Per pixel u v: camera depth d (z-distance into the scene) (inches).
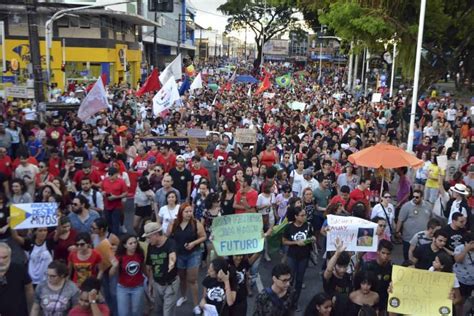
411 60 866.1
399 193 452.1
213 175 496.7
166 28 2925.7
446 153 509.0
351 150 593.6
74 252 269.9
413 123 679.7
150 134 685.9
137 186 419.5
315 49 4028.1
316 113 960.3
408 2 805.2
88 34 1551.4
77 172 430.9
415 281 246.1
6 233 301.9
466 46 936.9
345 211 373.4
